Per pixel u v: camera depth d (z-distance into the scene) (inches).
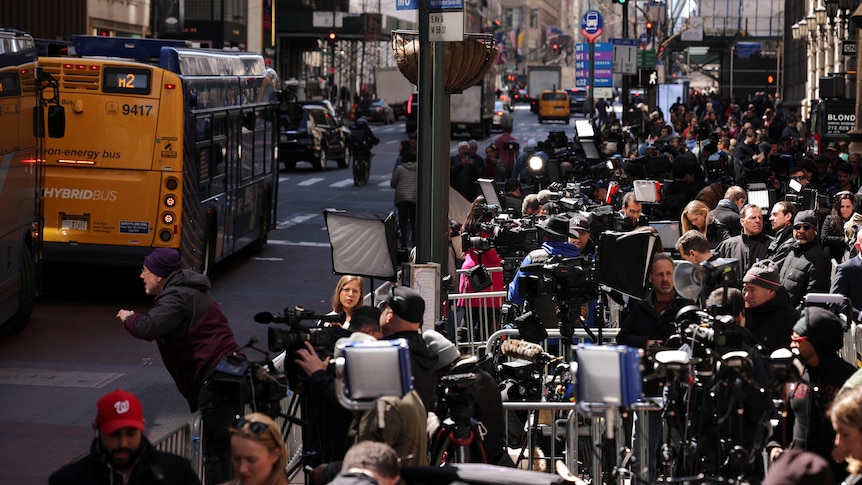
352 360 588.4
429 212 1192.2
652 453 842.8
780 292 919.7
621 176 2338.8
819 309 741.9
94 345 1574.8
